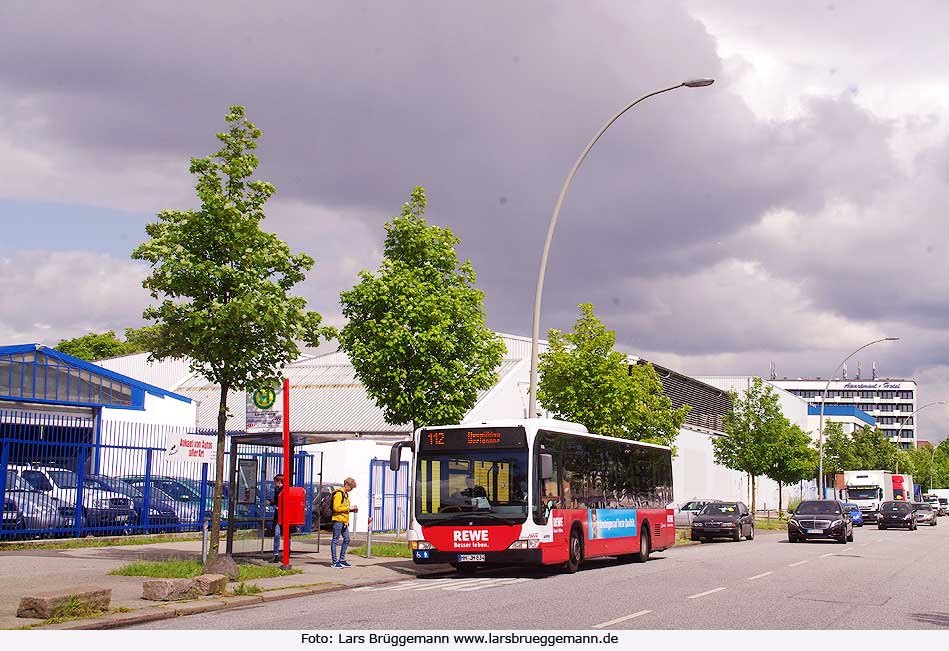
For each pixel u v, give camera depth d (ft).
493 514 64.95
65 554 70.13
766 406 177.68
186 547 77.46
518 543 64.28
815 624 42.11
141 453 92.84
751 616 44.42
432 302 79.56
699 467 206.28
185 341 60.29
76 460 84.58
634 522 83.71
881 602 51.93
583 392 111.96
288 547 63.62
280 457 89.92
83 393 106.22
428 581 62.90
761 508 261.03
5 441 77.97
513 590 56.18
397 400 79.00
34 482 80.69
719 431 234.99
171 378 192.34
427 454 67.26
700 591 55.98
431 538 65.72
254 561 68.23
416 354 79.25
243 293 59.47
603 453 78.59
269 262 60.95
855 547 113.70
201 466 100.12
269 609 46.19
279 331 60.90
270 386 62.80
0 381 97.71
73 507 82.23
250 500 71.20
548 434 68.23
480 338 82.33
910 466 382.01
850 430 419.95
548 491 66.90
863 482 229.25
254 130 62.49
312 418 148.25
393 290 80.33
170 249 58.80
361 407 148.87
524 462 65.57
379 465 114.62
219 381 61.57
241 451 95.96
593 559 88.53
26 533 78.07
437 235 83.30
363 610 45.50
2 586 51.21
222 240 60.13
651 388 123.13
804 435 184.03
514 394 148.05
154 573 57.52
